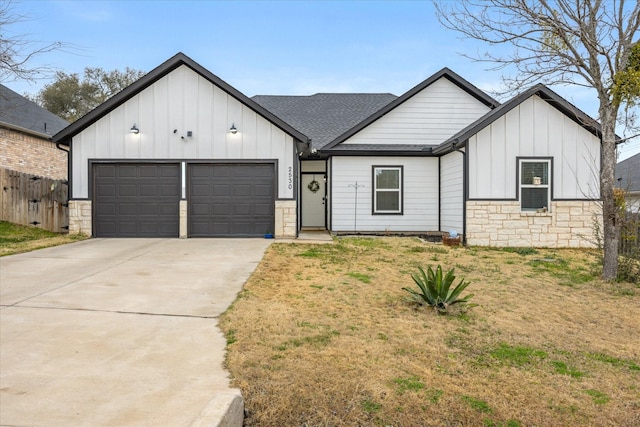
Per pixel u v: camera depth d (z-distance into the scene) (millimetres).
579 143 11477
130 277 6844
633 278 7230
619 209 7605
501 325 4918
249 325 4570
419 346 4176
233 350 3879
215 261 8250
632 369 3846
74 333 4273
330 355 3857
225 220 11922
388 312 5238
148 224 11859
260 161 11828
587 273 7953
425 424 2920
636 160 20859
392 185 13586
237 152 11805
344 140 13445
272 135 11867
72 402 2877
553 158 11438
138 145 11719
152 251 9438
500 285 6906
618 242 7574
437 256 9492
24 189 12922
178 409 2789
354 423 2889
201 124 11766
